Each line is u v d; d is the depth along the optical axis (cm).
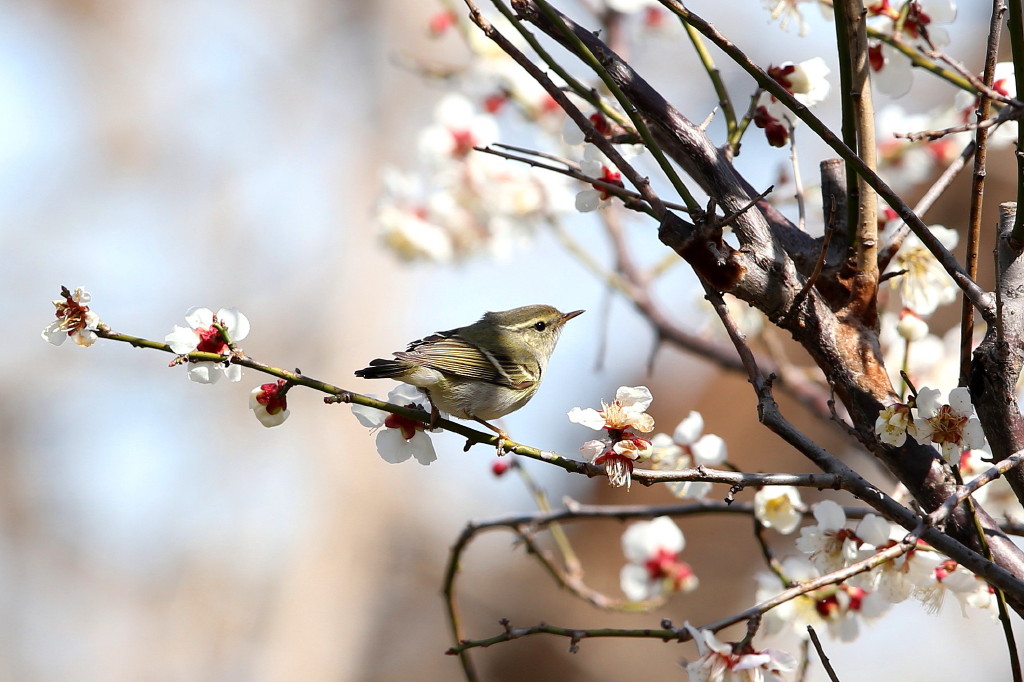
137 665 1995
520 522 790
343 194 2161
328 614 1958
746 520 1952
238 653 1952
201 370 569
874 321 569
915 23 693
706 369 2020
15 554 2142
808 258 577
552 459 561
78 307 547
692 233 536
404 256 1136
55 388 2127
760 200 561
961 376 548
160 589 2050
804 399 1006
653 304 1099
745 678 512
